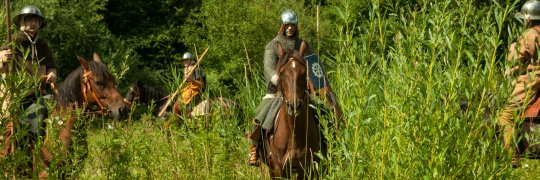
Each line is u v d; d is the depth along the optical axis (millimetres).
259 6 37469
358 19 24453
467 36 7164
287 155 10117
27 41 10773
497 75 6992
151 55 45875
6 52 9180
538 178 9211
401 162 7176
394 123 7289
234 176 11117
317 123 10320
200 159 10875
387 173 7289
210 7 38156
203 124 11312
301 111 9922
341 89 7750
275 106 10438
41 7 35625
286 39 10898
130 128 9961
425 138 6898
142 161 10125
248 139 10727
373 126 7699
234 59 36938
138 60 43875
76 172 9219
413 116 7090
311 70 10375
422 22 7516
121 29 47625
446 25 7219
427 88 7102
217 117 11375
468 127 6973
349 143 7273
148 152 10312
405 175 7156
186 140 11461
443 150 6863
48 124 8867
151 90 22156
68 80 10547
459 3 7344
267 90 10703
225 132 11109
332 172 7949
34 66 7891
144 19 48250
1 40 8164
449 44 7016
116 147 9438
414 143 6941
